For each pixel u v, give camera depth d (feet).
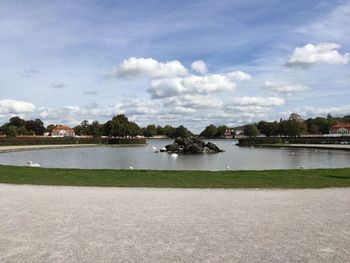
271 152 281.95
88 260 24.50
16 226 33.01
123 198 48.11
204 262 24.21
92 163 172.76
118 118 546.26
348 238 29.55
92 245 27.61
